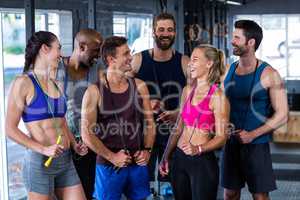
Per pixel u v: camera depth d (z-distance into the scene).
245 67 2.94
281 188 4.93
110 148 2.82
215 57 2.76
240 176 3.06
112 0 4.46
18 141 2.52
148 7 5.05
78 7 3.82
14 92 2.52
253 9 9.00
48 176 2.60
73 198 2.73
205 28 6.42
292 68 9.11
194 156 2.73
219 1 7.38
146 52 3.44
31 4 3.31
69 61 3.02
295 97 6.12
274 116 2.89
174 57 3.42
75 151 2.88
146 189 2.92
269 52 9.23
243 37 2.88
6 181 3.92
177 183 2.83
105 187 2.84
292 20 9.07
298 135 5.69
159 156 3.47
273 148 5.80
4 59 4.03
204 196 2.75
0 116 3.77
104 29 4.32
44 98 2.57
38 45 2.56
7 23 4.05
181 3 5.19
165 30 3.34
